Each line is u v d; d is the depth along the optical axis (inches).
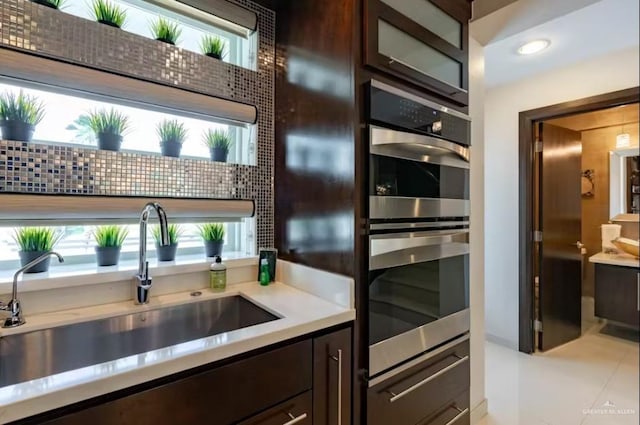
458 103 65.9
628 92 94.8
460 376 65.2
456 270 64.4
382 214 50.8
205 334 53.6
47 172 44.8
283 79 63.2
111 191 49.5
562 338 120.6
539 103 111.3
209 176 58.9
